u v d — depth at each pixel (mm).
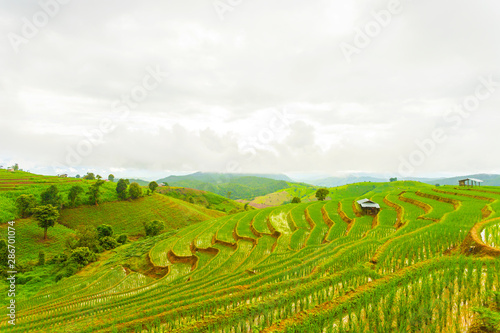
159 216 124312
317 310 13430
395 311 12438
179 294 29516
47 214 79562
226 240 63281
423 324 11117
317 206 85875
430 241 26141
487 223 26531
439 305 12273
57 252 76062
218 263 49469
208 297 21891
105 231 89562
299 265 28312
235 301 18562
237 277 33031
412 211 57469
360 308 13086
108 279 51438
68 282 52344
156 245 69188
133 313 22156
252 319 14477
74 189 106938
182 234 78625
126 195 128375
